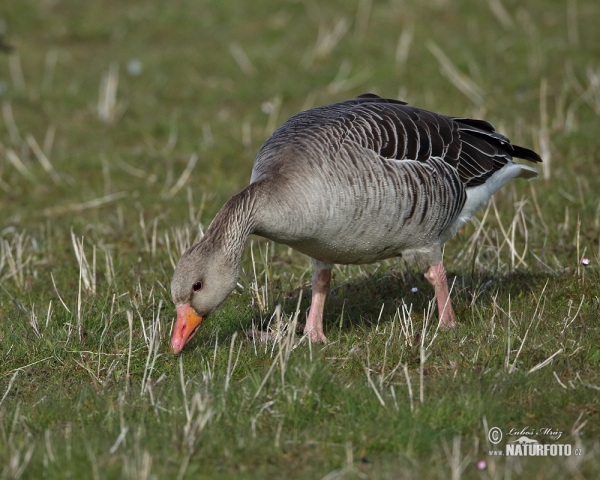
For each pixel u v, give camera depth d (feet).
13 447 26.84
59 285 44.52
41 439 28.19
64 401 31.63
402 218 34.22
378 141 34.22
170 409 29.78
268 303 39.96
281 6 92.53
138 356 35.37
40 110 73.67
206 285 32.07
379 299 40.81
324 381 30.71
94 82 79.20
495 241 46.32
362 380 32.09
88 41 88.79
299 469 26.61
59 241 50.62
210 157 62.90
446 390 30.83
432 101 68.95
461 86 71.31
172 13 92.53
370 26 86.07
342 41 82.84
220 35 87.66
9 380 34.06
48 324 38.06
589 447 27.04
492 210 50.11
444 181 35.60
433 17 87.10
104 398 31.19
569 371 32.17
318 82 75.72
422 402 29.60
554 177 54.44
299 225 32.60
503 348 33.88
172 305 40.60
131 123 70.08
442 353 34.22
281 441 28.04
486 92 70.38
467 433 28.43
